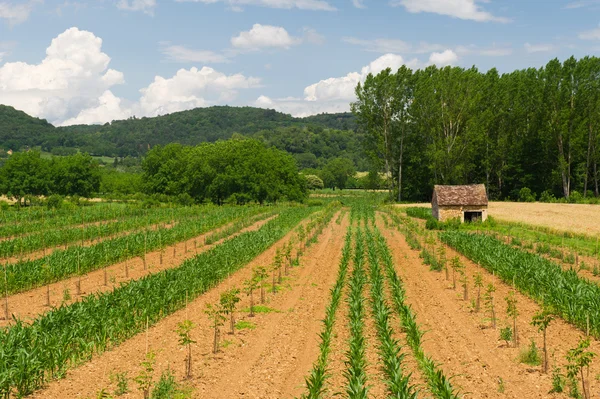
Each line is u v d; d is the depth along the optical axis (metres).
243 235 47.06
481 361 16.03
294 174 111.31
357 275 27.34
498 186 98.12
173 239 44.78
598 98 80.81
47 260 29.05
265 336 18.88
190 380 14.51
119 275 30.45
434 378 13.26
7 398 12.97
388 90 91.06
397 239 48.66
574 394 13.17
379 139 93.50
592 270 30.84
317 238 49.75
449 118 85.44
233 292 19.61
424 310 22.67
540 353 16.67
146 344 17.78
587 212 67.88
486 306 23.02
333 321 19.44
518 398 13.16
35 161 98.56
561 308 20.59
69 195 101.50
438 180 93.75
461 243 39.91
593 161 88.75
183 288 23.30
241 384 14.25
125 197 104.38
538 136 88.50
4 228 47.81
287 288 27.69
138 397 13.22
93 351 16.89
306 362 16.06
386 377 14.58
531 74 88.88
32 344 14.72
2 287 24.53
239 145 106.19
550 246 40.16
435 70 91.69
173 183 104.38
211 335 19.03
